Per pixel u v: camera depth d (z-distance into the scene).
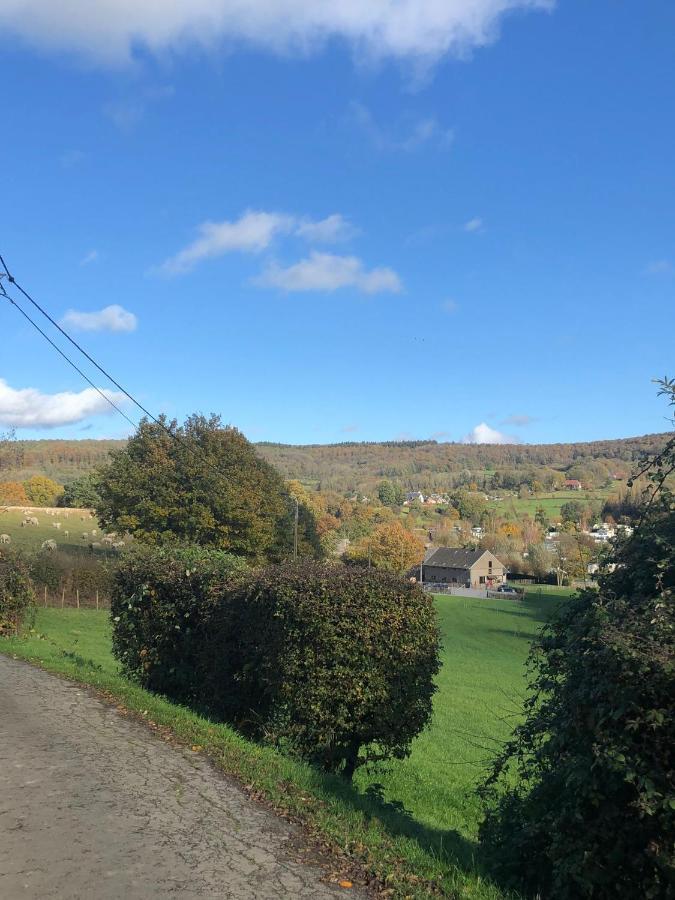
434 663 7.94
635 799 3.69
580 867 3.86
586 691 4.06
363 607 7.25
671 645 3.73
